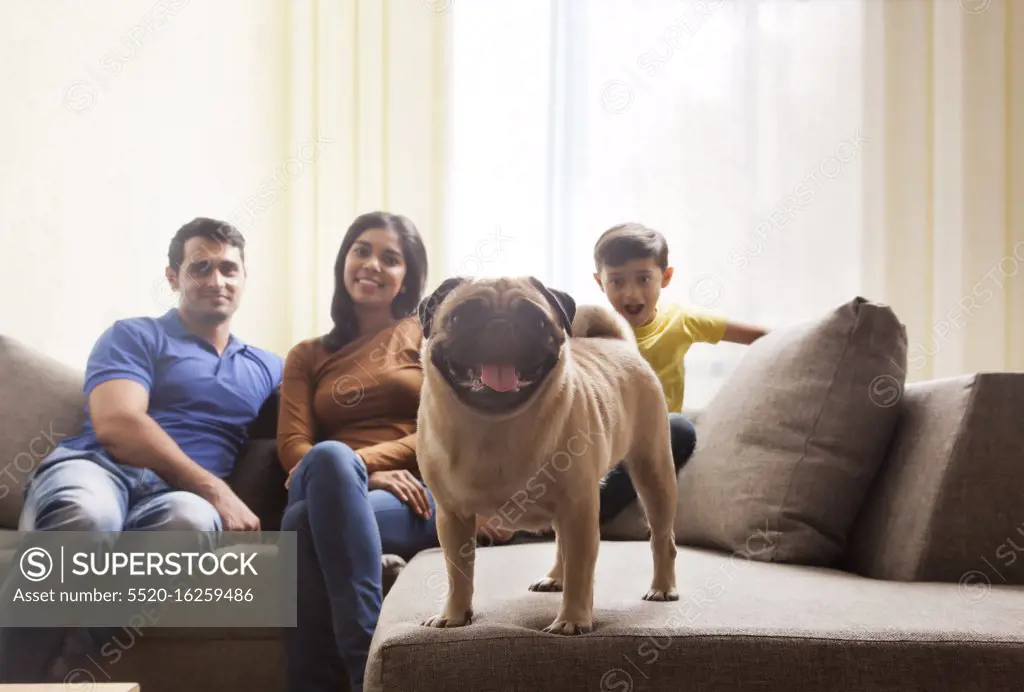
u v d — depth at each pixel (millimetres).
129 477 1907
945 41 3316
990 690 1091
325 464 1671
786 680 1099
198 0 3037
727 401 1988
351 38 3258
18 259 2572
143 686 1688
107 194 2811
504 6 3334
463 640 1132
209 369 2197
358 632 1579
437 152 3271
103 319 2807
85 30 2748
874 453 1753
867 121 3342
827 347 1788
